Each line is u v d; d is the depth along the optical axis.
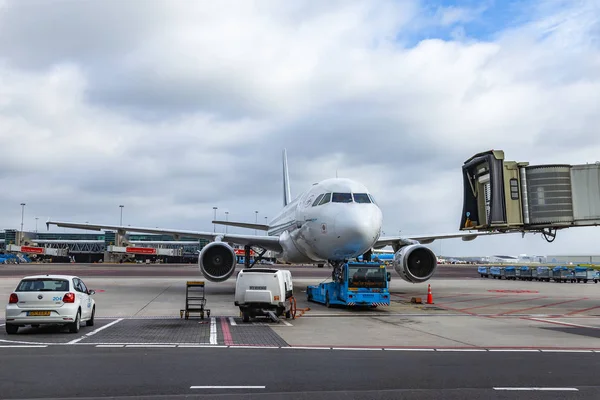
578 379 8.12
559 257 102.75
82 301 14.07
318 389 7.38
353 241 20.42
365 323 15.95
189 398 6.84
